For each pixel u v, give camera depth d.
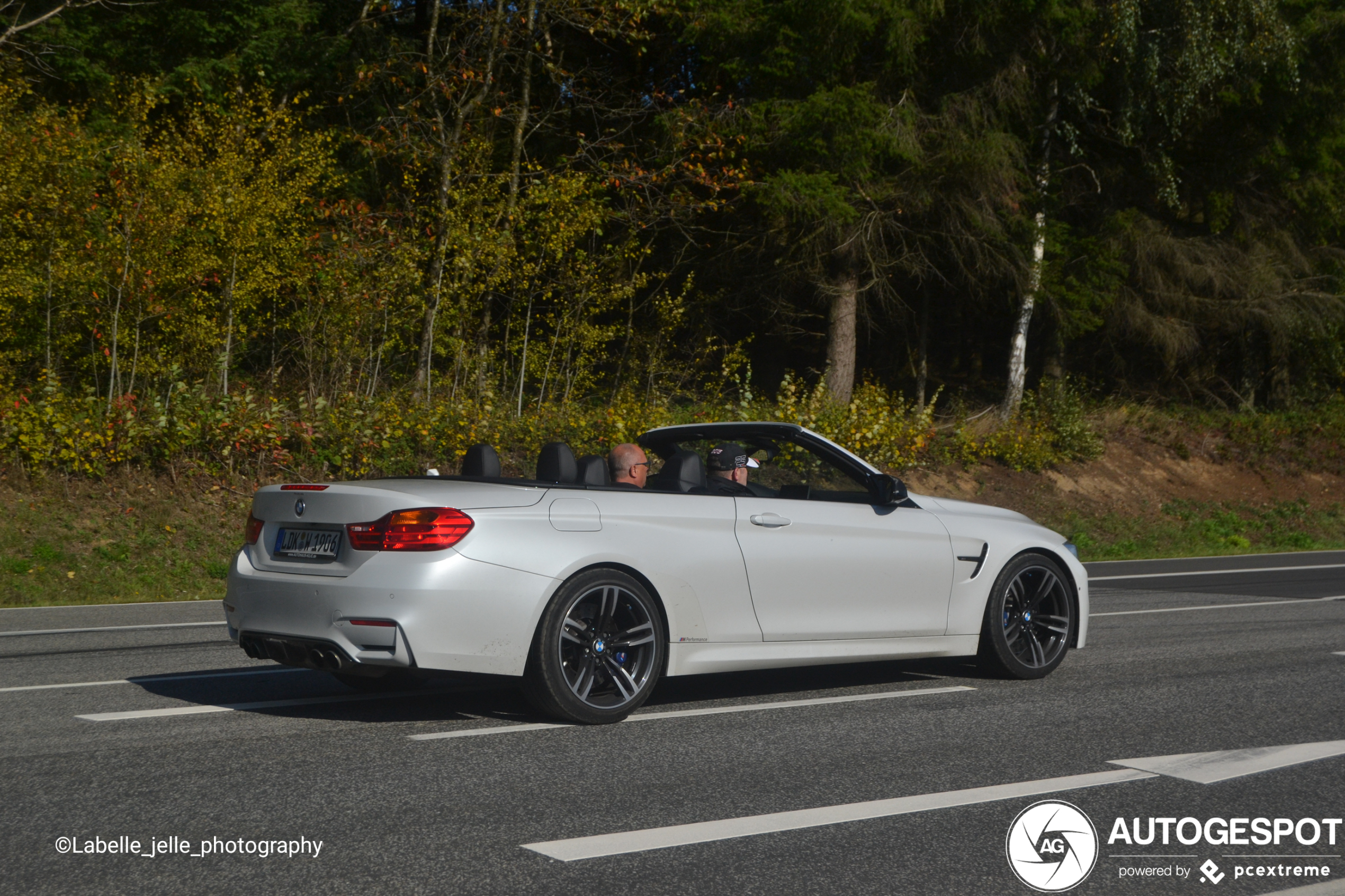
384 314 18.66
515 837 3.78
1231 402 30.75
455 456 17.41
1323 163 27.12
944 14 21.88
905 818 4.05
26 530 13.19
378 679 6.43
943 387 29.94
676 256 24.41
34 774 4.50
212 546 14.10
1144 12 23.84
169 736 5.20
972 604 6.69
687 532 5.74
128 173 16.55
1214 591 12.80
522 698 6.15
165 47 20.53
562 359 21.80
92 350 16.72
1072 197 26.08
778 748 5.05
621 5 20.52
